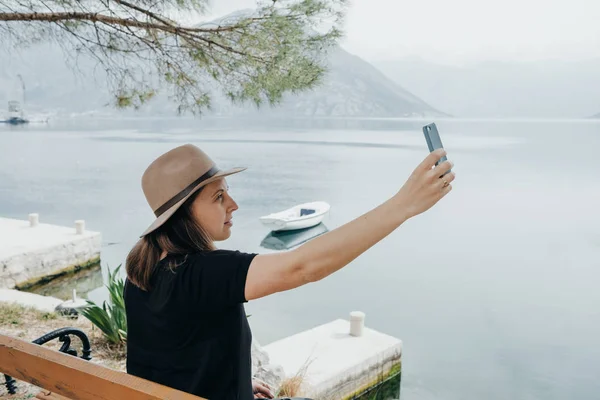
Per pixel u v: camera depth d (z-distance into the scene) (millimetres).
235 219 32125
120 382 1183
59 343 6449
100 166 59344
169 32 4734
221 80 4969
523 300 16406
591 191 42688
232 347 1194
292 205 36812
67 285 16219
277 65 4672
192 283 1135
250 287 1094
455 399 9789
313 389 7207
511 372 11156
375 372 8328
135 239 23562
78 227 17172
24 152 79312
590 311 15406
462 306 15781
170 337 1184
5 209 32219
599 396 10188
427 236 26172
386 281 18328
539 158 76312
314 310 15195
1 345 1465
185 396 1104
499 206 35625
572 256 22234
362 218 1057
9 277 14484
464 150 94688
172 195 1238
